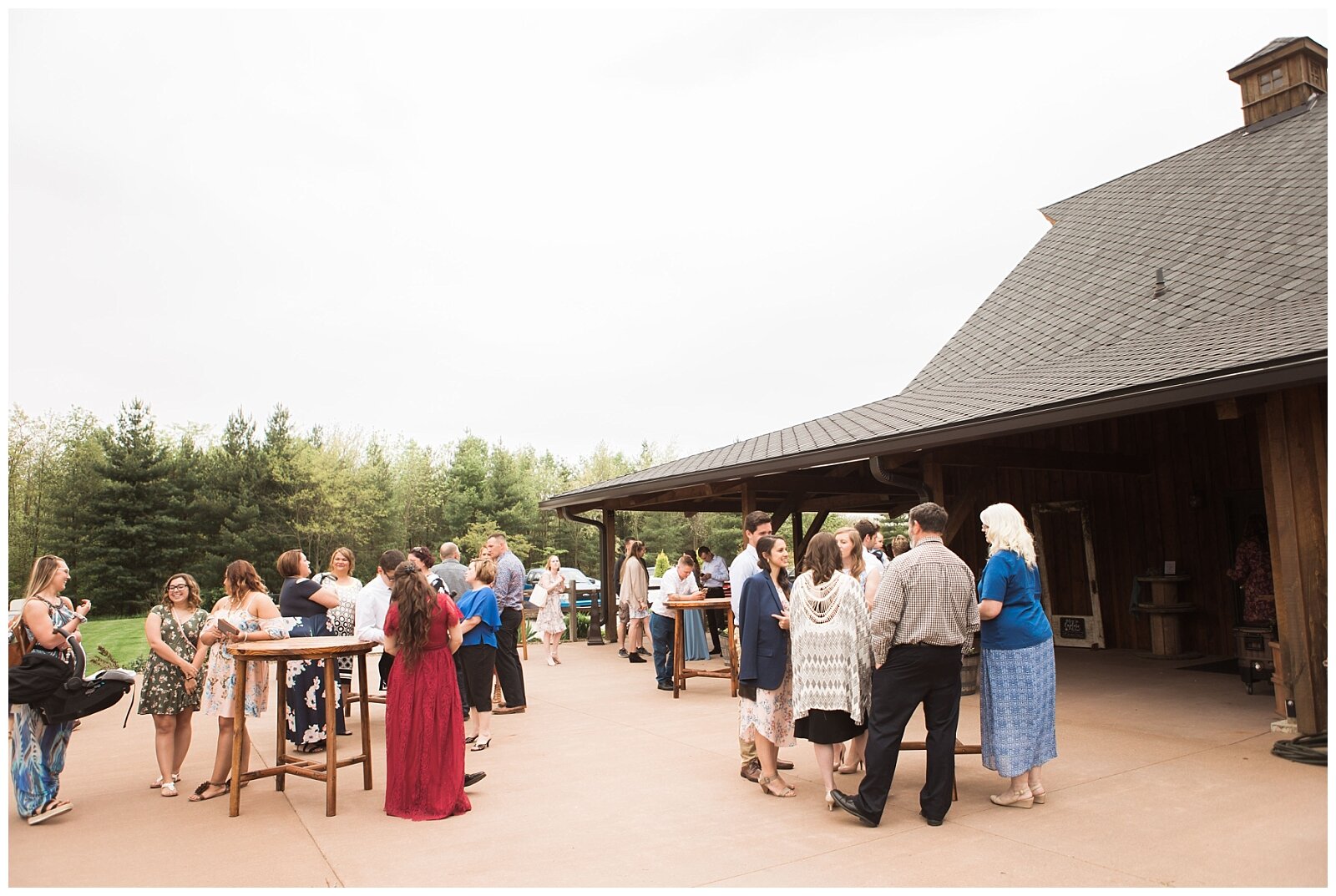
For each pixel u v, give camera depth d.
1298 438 5.98
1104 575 11.63
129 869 4.05
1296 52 13.57
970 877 3.71
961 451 8.96
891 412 10.37
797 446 9.91
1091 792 5.00
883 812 4.73
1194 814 4.52
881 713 4.48
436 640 4.97
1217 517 10.42
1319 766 5.45
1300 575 5.91
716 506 16.95
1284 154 12.59
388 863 4.07
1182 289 10.93
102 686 5.14
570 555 42.47
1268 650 8.07
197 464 35.00
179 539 32.78
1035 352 11.88
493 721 7.94
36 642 4.90
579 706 8.70
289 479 37.06
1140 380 6.28
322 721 6.82
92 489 33.44
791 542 15.84
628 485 12.86
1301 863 3.76
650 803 5.05
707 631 13.31
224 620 5.44
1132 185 15.83
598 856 4.12
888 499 13.77
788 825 4.55
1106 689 8.45
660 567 24.48
